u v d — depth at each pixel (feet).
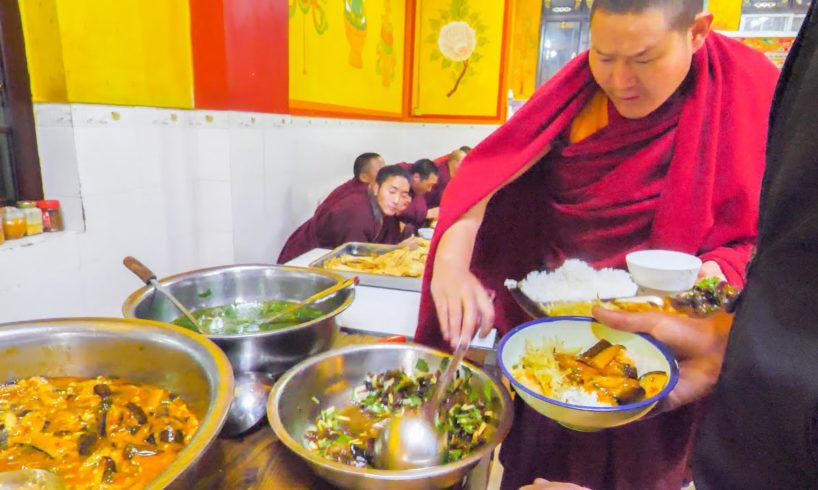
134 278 4.60
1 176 3.81
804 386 1.25
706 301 2.51
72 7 3.81
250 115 5.43
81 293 4.06
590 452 3.07
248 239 5.60
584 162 2.73
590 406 2.15
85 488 1.91
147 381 2.48
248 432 2.38
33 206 3.81
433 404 2.27
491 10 7.69
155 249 4.84
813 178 1.30
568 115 2.75
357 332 3.63
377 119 8.68
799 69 1.53
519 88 7.18
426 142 9.28
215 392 1.96
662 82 2.47
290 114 6.27
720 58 2.41
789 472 1.34
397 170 7.62
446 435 2.21
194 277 3.37
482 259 3.12
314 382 2.55
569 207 2.83
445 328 3.26
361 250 6.30
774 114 1.63
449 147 8.93
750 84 2.38
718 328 2.51
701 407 2.66
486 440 2.25
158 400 2.34
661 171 2.58
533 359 2.58
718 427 1.57
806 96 1.37
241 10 5.12
